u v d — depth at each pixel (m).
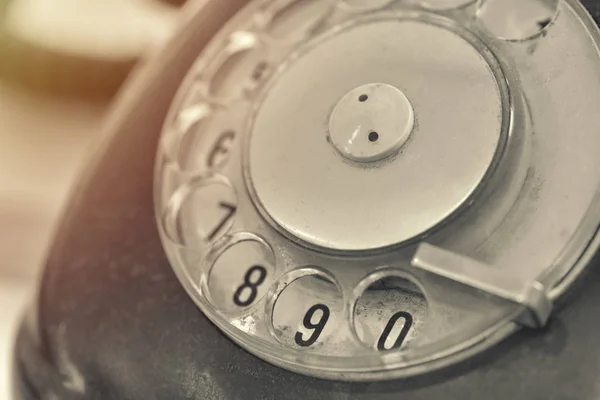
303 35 0.22
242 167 0.21
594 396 0.16
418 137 0.19
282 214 0.20
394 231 0.18
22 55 0.26
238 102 0.22
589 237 0.17
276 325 0.19
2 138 0.28
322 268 0.19
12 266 0.27
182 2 0.27
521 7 0.20
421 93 0.19
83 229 0.22
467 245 0.18
